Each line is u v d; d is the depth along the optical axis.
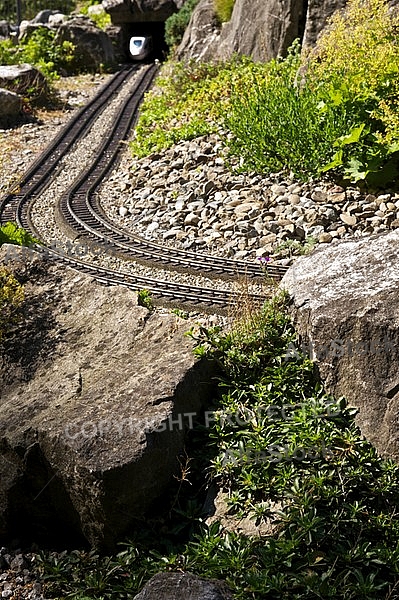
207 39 19.86
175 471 5.29
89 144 14.80
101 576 4.91
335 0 13.25
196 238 9.67
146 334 5.96
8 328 6.13
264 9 16.03
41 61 21.88
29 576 5.16
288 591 4.51
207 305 7.82
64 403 5.49
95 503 4.97
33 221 10.95
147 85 20.33
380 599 4.47
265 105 11.60
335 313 5.55
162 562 4.82
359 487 5.07
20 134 15.77
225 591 4.36
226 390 5.79
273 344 5.98
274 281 8.31
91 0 39.59
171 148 12.54
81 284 6.46
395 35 10.27
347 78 10.34
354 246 6.23
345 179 10.02
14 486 5.31
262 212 9.84
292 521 4.86
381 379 5.28
